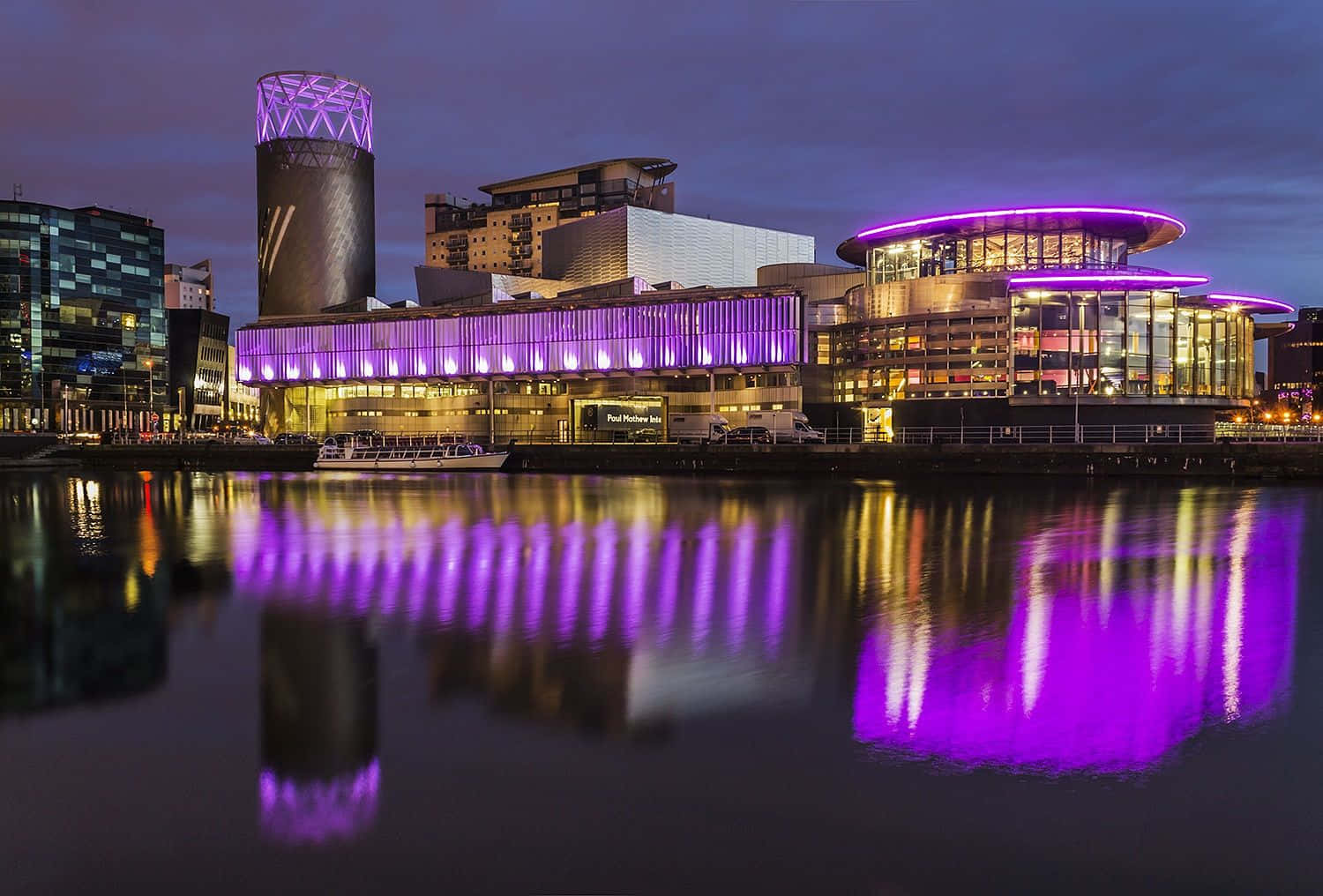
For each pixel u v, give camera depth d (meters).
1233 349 78.00
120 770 9.24
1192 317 76.56
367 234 152.00
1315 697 11.20
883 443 74.19
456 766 9.21
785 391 91.31
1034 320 76.31
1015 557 23.64
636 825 7.85
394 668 13.01
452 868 7.23
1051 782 8.65
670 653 13.60
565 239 153.75
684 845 7.50
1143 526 31.11
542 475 71.69
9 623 16.62
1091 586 19.27
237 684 12.30
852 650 13.71
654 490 52.75
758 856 7.30
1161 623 15.48
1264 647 13.73
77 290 164.50
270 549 27.17
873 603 17.47
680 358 95.62
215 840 7.72
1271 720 10.36
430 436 102.81
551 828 7.81
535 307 102.44
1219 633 14.71
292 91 148.62
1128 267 86.19
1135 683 11.86
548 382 105.75
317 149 146.50
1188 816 7.93
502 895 6.82
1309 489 49.91
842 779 8.73
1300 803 8.16
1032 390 76.12
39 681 12.53
